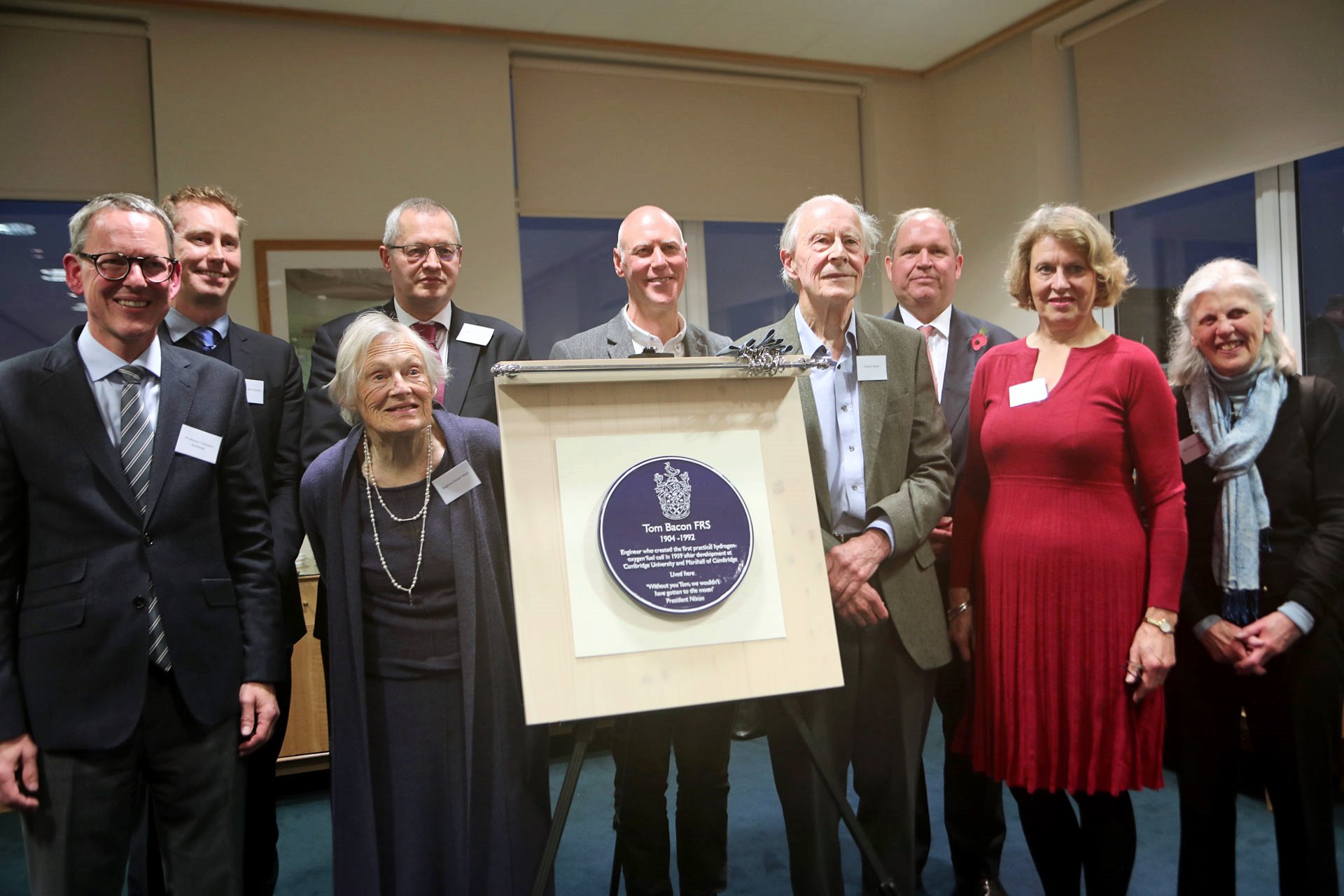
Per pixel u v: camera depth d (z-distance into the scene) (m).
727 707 2.18
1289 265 4.10
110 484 1.73
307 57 4.39
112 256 1.70
